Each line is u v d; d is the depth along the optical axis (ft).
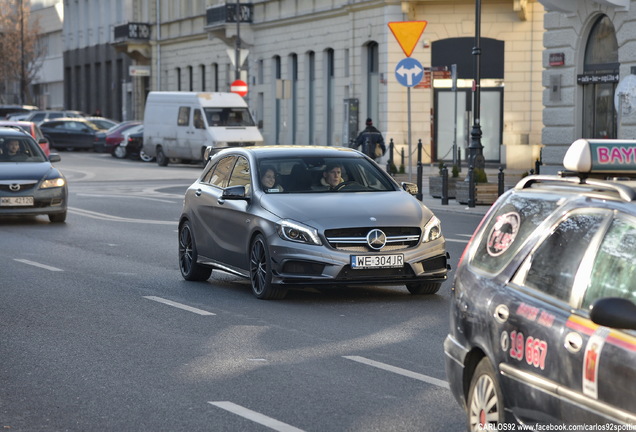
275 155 54.54
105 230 84.94
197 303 50.24
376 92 177.47
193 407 31.09
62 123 241.96
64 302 50.52
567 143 117.91
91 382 34.32
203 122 179.63
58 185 90.27
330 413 30.30
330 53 192.95
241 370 35.91
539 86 165.68
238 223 52.95
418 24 99.71
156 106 191.31
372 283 49.37
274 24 208.33
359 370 35.78
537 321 22.65
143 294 53.06
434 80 168.96
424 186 132.46
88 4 324.80
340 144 187.83
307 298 51.72
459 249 71.46
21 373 35.68
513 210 25.52
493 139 168.45
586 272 21.95
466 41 167.53
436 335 42.16
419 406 30.96
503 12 165.89
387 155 169.48
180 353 38.78
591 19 113.39
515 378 23.22
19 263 65.00
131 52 271.90
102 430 28.78
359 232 49.26
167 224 89.86
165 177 157.48
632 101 91.35
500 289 24.50
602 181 23.30
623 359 19.77
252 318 46.06
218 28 219.82
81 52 330.75
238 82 195.00
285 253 49.34
